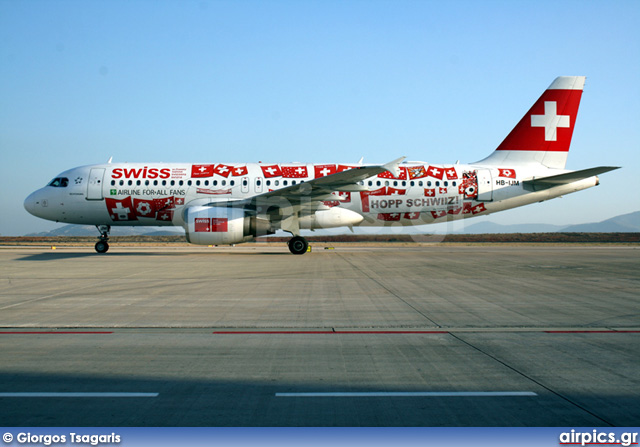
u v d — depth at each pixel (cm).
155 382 547
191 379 558
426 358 651
